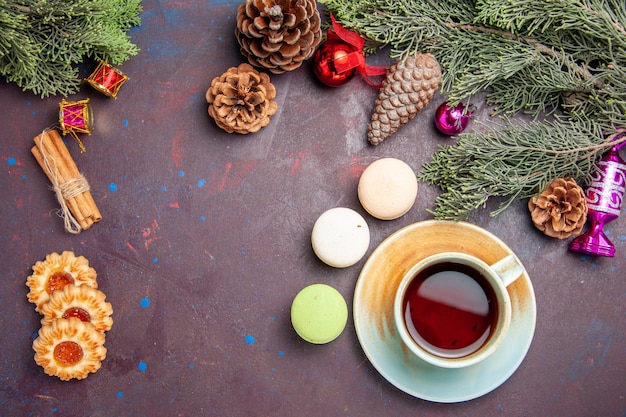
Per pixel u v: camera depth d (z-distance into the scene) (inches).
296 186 26.2
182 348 25.9
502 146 24.1
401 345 24.6
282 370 26.0
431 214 26.1
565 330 26.3
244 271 26.1
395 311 23.1
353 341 26.1
